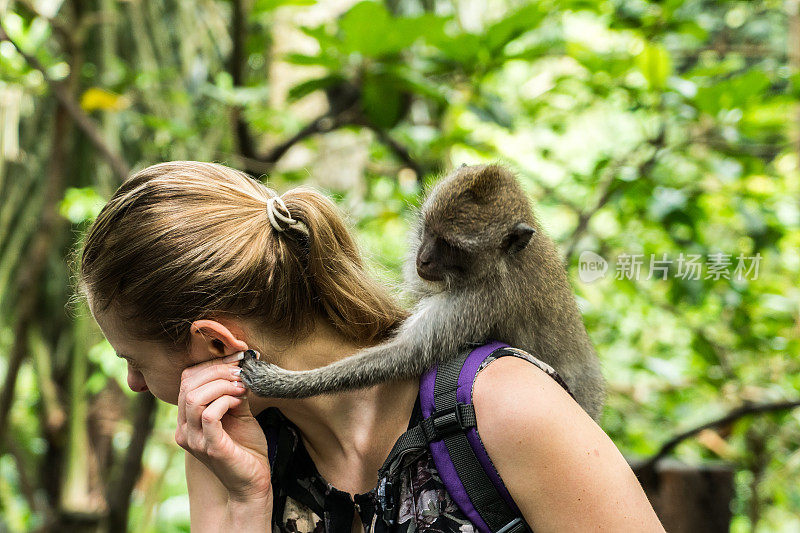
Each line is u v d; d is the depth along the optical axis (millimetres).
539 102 5281
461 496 1724
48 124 6152
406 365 2113
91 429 6816
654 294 5207
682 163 4934
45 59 4660
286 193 2121
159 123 4617
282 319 1998
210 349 1931
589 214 4199
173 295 1860
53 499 6445
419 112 5820
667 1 4160
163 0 6242
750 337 4645
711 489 3998
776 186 4867
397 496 1794
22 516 6945
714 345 4617
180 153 5461
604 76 4570
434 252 2826
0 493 6648
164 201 1901
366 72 4074
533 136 5973
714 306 5188
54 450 6406
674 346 5699
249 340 1982
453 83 4520
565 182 5363
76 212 4758
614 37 5102
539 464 1685
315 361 2125
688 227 4199
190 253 1865
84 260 1943
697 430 4051
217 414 1875
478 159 5355
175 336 1897
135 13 5832
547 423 1700
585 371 3027
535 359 1876
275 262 1960
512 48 4660
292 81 5926
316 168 6312
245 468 1904
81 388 6219
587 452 1714
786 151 4750
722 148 4285
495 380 1765
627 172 4160
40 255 4789
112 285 1876
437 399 1781
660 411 5473
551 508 1689
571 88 4938
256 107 4832
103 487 6652
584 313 4715
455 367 1815
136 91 5535
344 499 1988
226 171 2082
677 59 5461
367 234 5453
